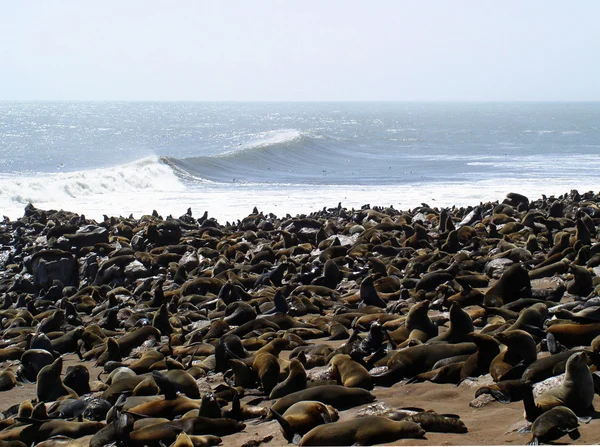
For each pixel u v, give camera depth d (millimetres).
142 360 17844
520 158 115500
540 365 12461
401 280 25812
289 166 99562
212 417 12828
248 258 34688
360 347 15828
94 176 70562
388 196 68125
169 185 75688
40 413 14117
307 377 14703
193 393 14594
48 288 32406
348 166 102875
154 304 26734
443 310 20891
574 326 14523
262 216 48750
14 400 17391
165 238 38406
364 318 20062
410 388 13859
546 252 29516
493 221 40219
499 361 13273
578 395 10969
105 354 20109
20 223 45625
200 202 63844
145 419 12773
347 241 36656
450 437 10656
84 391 16984
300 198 66688
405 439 10688
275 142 118250
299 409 11805
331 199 66062
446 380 14008
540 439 9906
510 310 18812
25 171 90312
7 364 20594
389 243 33844
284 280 28953
